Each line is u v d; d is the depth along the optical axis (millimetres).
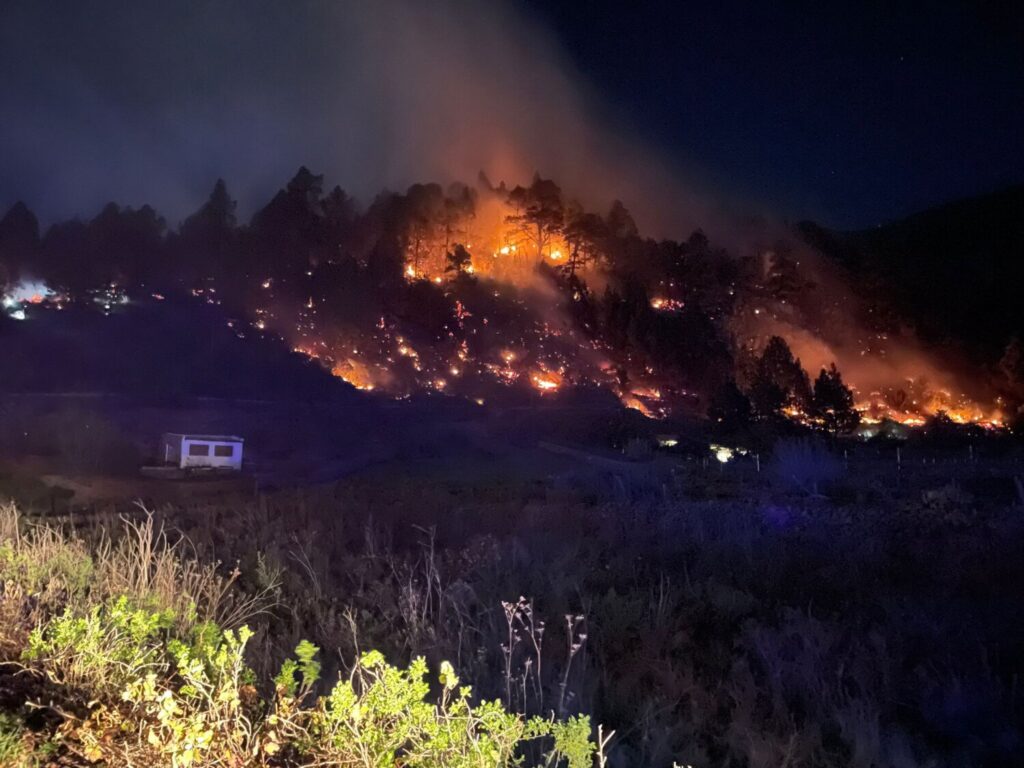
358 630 6391
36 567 6352
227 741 3230
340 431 34156
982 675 5785
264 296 74312
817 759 4711
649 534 11195
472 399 52219
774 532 11273
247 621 6688
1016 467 30719
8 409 30094
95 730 3439
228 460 20312
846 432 46844
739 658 6367
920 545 10484
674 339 61500
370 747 3174
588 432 38312
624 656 6328
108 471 19047
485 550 9281
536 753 4215
